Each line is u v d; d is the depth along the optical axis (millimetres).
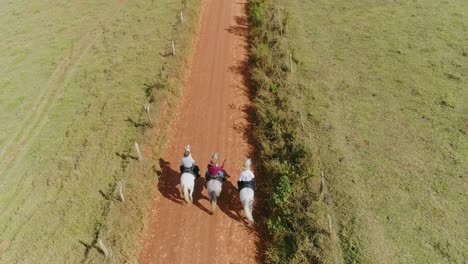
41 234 15266
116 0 34594
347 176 16562
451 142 18172
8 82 25000
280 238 14062
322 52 25391
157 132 19656
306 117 19953
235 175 17422
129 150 18453
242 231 15047
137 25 29719
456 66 23250
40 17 32969
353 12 30031
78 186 17031
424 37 26266
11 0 36656
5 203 16844
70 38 29391
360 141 18469
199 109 21500
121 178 16953
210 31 28609
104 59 26188
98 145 19094
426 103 20656
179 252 14430
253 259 14133
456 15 28750
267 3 30609
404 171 16828
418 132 18891
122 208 15578
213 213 15594
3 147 19953
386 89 21859
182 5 31188
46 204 16500
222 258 14188
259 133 19141
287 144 18016
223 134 19734
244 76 23828
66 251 14500
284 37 27016
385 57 24547
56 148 19438
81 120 21031
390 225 14562
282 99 20812
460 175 16484
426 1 30969
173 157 18562
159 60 25062
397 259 13438
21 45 29062
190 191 14961
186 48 25906
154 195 16609
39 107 22531
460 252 13617
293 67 23891
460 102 20531
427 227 14484
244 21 29844
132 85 23156
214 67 24797
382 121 19656
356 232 14250
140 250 14562
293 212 14695
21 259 14414
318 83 22484
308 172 16016
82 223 15477
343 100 21172
